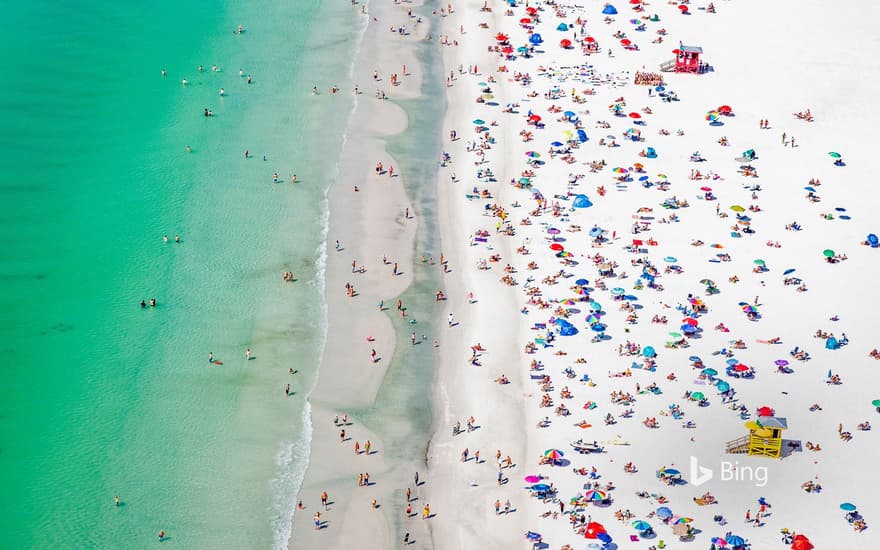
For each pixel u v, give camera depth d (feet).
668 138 336.08
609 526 201.98
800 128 342.85
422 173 317.22
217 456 219.82
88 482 213.05
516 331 255.91
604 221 295.89
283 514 206.69
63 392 235.81
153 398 234.99
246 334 254.47
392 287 270.87
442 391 238.48
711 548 196.44
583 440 223.10
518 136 336.29
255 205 300.81
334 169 318.04
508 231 291.79
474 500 209.36
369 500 209.77
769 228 295.07
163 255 279.69
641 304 264.11
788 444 222.48
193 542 200.03
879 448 222.07
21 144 317.63
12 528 201.87
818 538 199.72
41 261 274.57
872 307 265.13
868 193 311.68
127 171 312.29
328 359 247.29
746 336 254.27
